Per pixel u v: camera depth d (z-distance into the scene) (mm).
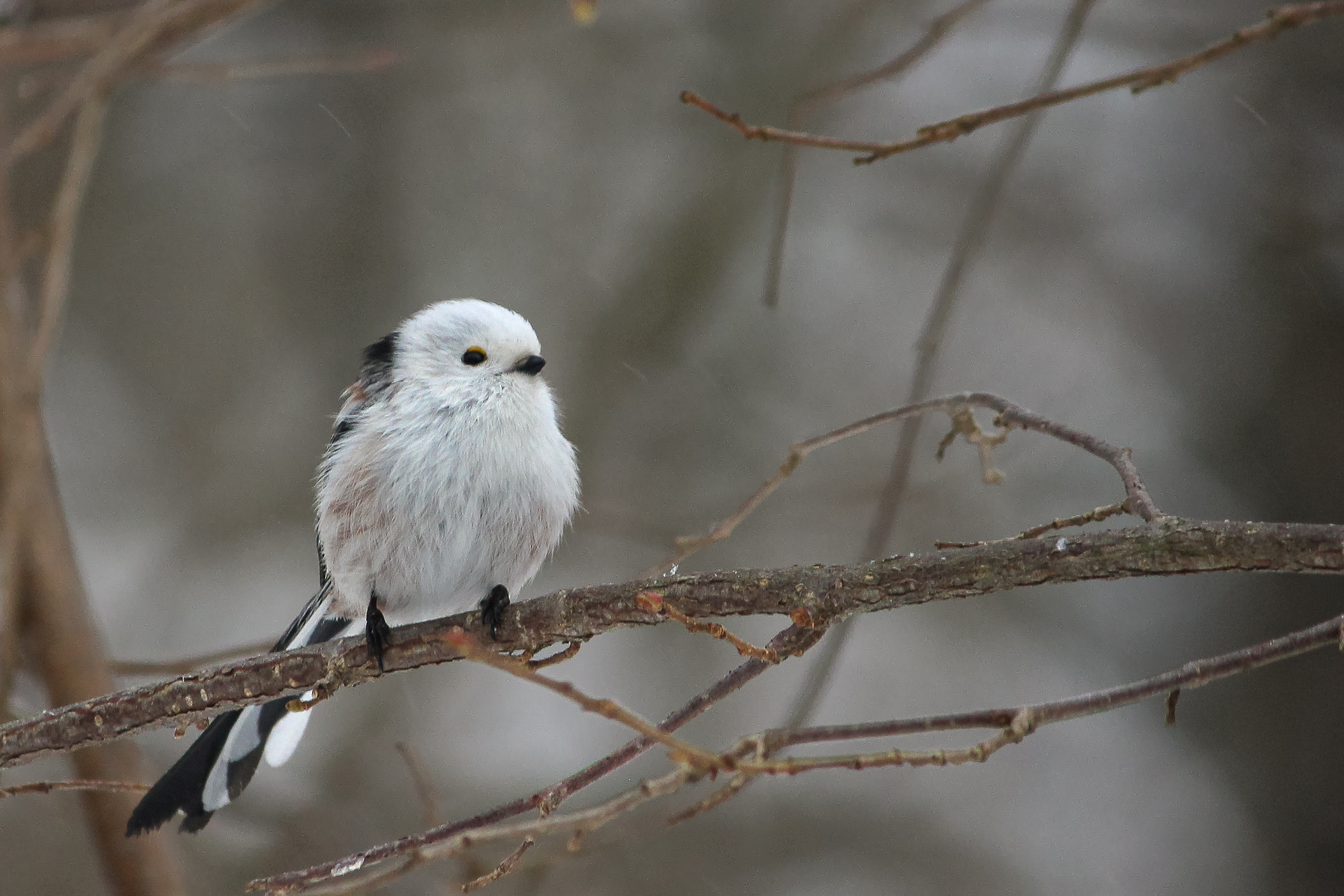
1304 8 5438
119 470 14719
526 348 7422
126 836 6637
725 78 14664
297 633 7703
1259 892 11992
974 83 14961
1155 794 12844
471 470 7148
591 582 13547
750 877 12562
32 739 6066
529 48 15039
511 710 13688
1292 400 13141
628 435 14109
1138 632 13547
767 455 14148
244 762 6965
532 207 14992
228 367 14945
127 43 7812
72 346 14844
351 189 15062
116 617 13914
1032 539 4828
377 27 14969
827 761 4504
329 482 7348
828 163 14820
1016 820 13031
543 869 8492
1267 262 13695
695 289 14352
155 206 15156
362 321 14648
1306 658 12586
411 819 12508
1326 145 13688
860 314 15047
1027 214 14742
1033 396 14281
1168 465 13492
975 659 14039
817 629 5070
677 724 5250
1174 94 14578
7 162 7664
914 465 14180
